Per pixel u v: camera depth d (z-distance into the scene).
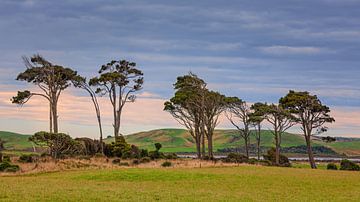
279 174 57.44
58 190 36.91
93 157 78.31
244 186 44.91
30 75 92.00
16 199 31.36
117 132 100.75
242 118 104.88
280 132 98.44
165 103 102.56
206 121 100.38
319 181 50.41
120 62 102.56
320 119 95.06
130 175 52.00
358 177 56.25
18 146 181.75
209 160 84.38
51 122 93.25
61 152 76.56
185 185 44.88
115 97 101.19
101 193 35.84
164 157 85.62
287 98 96.38
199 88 101.12
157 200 33.59
